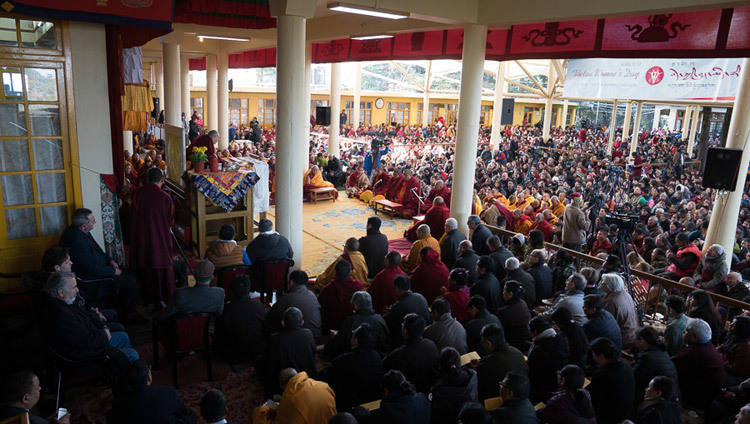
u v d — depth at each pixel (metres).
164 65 12.68
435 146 26.06
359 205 12.97
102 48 5.56
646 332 4.41
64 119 5.52
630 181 17.20
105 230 5.94
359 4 6.97
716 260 6.69
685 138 30.64
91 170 5.75
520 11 7.44
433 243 7.56
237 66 17.70
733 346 4.89
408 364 4.19
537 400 4.32
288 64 7.03
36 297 4.19
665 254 8.05
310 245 9.45
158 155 10.68
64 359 3.94
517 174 17.19
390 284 5.95
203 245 7.90
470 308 5.04
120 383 3.43
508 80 27.42
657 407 3.67
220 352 5.19
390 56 11.47
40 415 4.07
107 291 5.51
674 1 6.00
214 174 7.72
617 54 7.76
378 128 37.66
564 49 8.37
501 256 6.65
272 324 5.14
